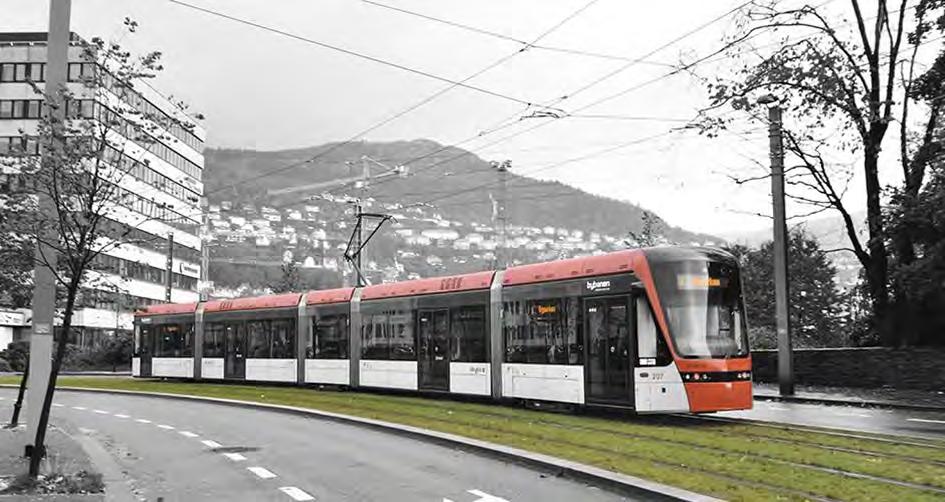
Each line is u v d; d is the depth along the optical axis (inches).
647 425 692.1
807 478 427.5
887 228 1098.1
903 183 1120.8
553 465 470.9
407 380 1023.6
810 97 1065.5
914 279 1048.8
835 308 2293.3
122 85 474.9
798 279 2293.3
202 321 1448.1
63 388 1379.2
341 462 526.9
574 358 787.4
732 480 431.2
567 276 807.1
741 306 732.7
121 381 1567.4
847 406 898.7
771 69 1042.7
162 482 464.4
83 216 459.5
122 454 583.2
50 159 451.5
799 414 795.4
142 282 3031.5
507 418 757.3
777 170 1078.4
